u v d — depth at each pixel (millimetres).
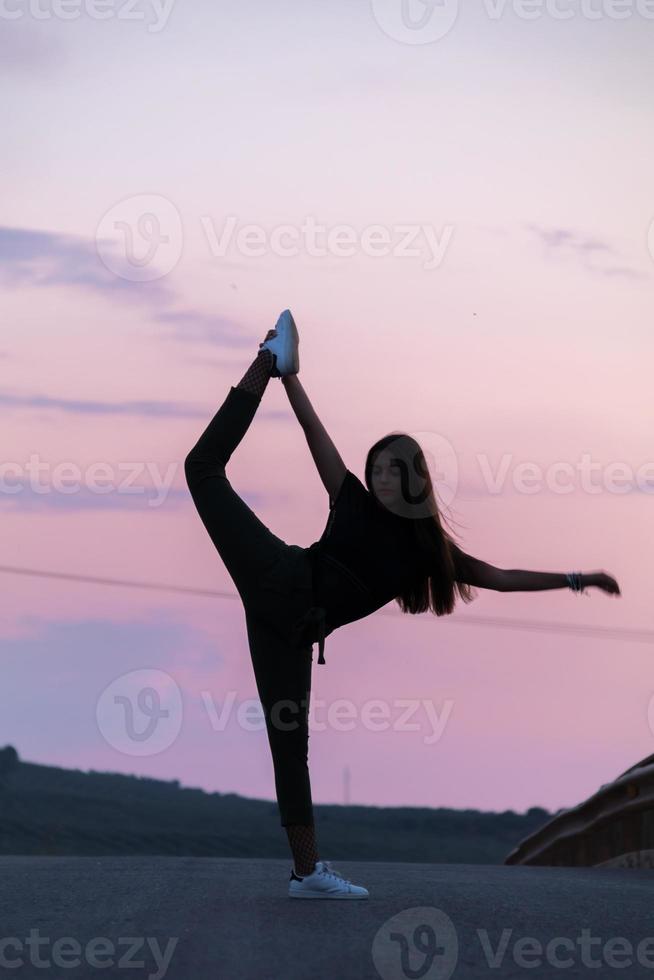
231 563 6309
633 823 15125
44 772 117625
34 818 80625
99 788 110562
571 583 6418
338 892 6512
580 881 8797
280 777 6543
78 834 76125
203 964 4926
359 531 6234
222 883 7453
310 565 6254
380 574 6238
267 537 6324
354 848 90250
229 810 105562
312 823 6578
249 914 5996
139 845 74812
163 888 7090
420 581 6375
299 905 6320
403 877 8672
